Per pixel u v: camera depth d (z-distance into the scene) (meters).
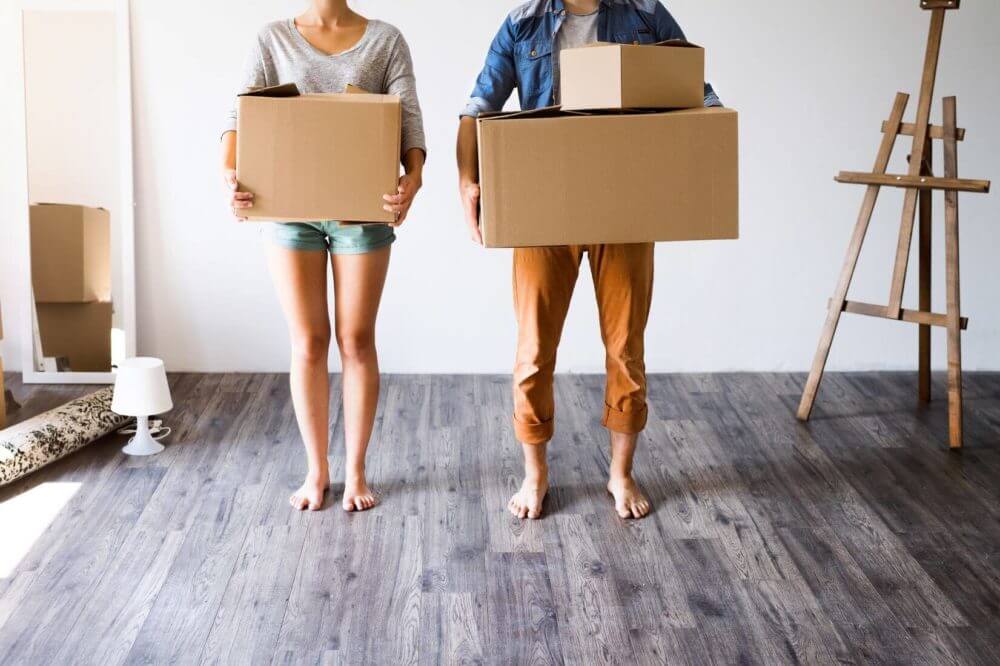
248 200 2.35
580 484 3.06
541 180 2.24
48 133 3.83
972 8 3.85
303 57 2.59
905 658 2.21
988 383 4.04
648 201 2.26
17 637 2.22
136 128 3.86
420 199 3.95
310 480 2.88
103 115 3.82
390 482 3.06
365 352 2.78
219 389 3.85
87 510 2.83
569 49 2.29
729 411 3.70
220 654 2.18
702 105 2.35
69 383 3.93
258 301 4.02
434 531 2.75
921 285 3.64
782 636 2.29
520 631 2.29
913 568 2.59
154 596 2.40
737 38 3.88
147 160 3.88
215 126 3.87
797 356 4.17
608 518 2.84
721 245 4.05
